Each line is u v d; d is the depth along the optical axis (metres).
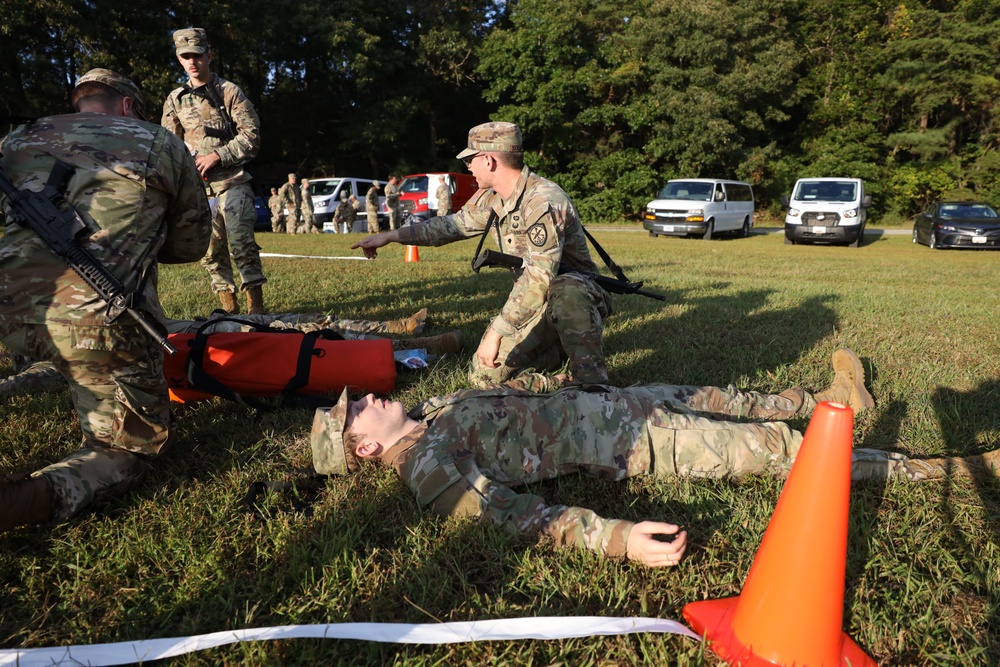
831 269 10.95
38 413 3.30
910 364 4.38
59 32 22.19
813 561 1.71
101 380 2.45
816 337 5.11
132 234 2.46
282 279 7.52
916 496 2.55
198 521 2.36
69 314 2.34
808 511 1.72
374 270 8.60
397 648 1.81
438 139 35.12
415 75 30.61
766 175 31.34
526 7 28.77
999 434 3.24
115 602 2.01
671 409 2.72
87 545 2.24
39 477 2.23
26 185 2.37
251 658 1.75
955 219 17.17
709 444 2.57
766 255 13.69
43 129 2.48
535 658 1.80
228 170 5.13
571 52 29.00
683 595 2.04
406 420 2.65
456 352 4.41
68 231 2.31
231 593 2.02
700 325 5.48
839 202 17.81
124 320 2.43
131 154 2.51
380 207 20.69
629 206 29.59
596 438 2.54
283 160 33.22
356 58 27.56
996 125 30.62
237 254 5.20
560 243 3.27
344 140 30.67
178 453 2.92
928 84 29.75
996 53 29.45
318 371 3.42
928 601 2.01
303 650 1.78
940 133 30.44
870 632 1.87
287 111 30.89
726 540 2.29
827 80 31.98
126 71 24.08
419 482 2.37
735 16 28.52
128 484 2.52
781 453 2.61
